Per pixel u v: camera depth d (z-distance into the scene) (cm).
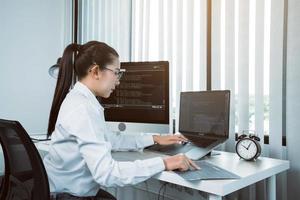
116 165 107
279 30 164
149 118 176
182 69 214
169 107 171
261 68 173
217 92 145
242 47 182
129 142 158
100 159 105
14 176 125
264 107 172
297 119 156
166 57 225
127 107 182
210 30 201
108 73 125
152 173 110
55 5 311
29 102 293
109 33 277
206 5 203
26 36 291
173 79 218
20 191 121
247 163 134
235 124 183
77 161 117
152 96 175
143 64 178
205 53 202
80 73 125
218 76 193
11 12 282
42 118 302
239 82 183
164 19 228
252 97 178
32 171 109
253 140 139
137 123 179
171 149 152
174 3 222
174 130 212
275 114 166
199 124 154
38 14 299
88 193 121
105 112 187
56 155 120
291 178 158
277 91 165
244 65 180
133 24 253
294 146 157
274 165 130
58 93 130
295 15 157
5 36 278
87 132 109
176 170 112
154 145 163
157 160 113
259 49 174
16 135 107
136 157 141
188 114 164
